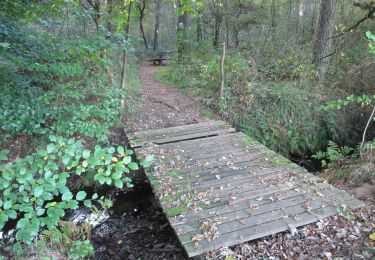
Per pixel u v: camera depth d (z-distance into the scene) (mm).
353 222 3541
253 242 3318
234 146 5887
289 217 3600
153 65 18891
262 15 12258
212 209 3793
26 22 5832
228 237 3279
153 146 5938
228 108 8094
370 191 4254
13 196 2053
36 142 5906
